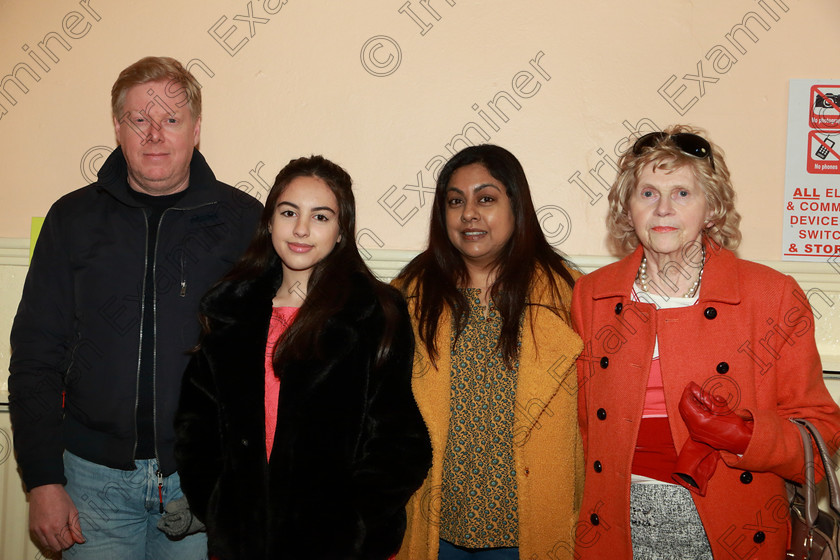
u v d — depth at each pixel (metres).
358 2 1.98
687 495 1.25
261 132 2.00
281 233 1.36
